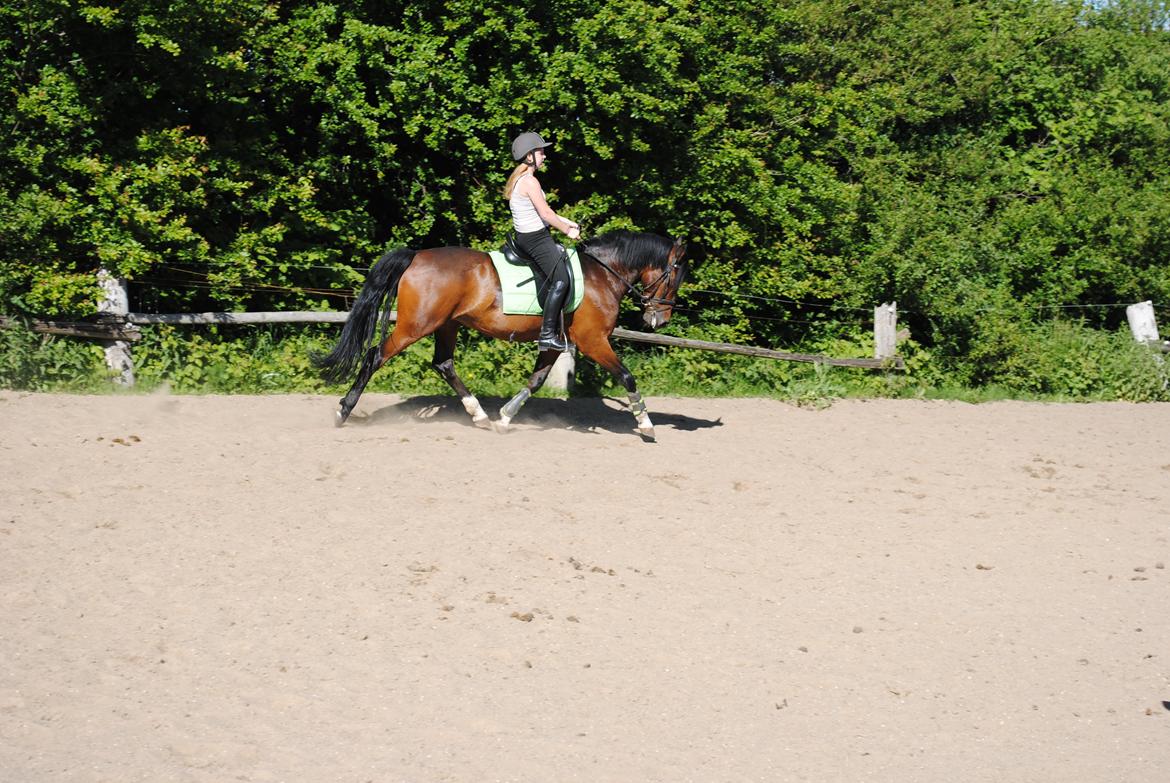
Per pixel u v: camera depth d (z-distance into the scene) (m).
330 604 6.56
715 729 5.54
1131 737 5.72
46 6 11.80
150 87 12.71
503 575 7.16
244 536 7.44
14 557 6.86
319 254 13.70
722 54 15.58
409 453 9.58
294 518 7.81
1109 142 19.48
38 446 8.97
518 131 14.04
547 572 7.27
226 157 13.12
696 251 15.99
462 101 13.73
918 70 18.03
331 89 13.28
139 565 6.89
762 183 15.28
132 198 12.44
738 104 15.97
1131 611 7.36
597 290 10.47
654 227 15.34
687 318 15.69
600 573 7.35
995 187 18.53
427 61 13.16
